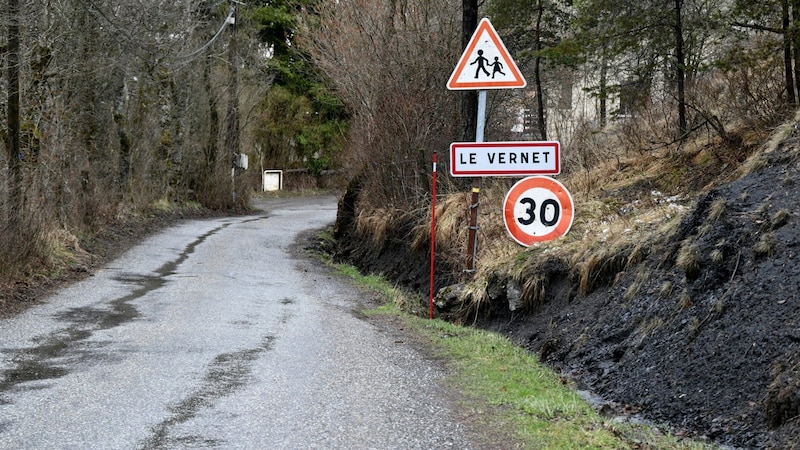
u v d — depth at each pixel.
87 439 5.49
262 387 7.00
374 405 6.47
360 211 20.53
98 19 17.59
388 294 13.59
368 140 19.08
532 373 7.82
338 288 14.08
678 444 5.54
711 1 13.80
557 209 10.95
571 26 18.28
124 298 11.89
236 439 5.57
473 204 11.77
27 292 11.95
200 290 12.92
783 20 11.22
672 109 14.66
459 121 17.72
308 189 49.69
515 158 10.76
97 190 21.14
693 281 7.84
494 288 11.09
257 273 15.53
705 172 11.31
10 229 12.46
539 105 18.62
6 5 13.83
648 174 12.67
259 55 41.94
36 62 16.67
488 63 10.50
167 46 19.77
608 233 10.55
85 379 7.14
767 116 11.16
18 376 7.23
